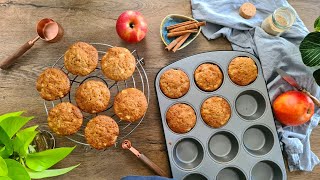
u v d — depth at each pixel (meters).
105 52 0.44
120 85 0.44
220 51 0.44
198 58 0.43
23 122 0.34
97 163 0.43
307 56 0.42
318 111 0.46
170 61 0.45
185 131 0.43
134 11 0.43
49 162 0.36
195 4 0.45
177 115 0.42
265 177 0.46
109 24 0.45
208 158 0.43
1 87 0.43
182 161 0.44
